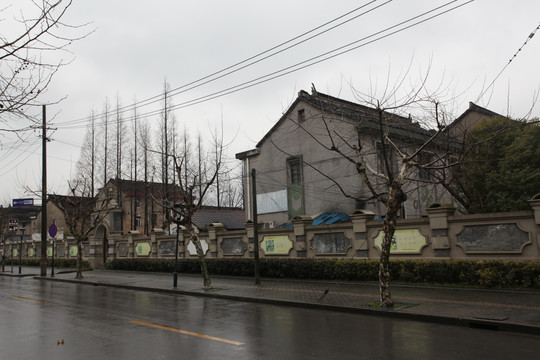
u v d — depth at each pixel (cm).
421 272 1446
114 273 2736
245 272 2036
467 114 2677
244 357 670
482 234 1362
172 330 902
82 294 1700
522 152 1775
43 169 2758
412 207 2414
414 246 1531
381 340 774
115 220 3198
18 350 755
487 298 1142
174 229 3266
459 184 1750
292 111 2645
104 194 3275
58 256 3841
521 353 672
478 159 1784
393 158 2238
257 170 2834
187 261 2384
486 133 1888
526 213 1266
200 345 757
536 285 1195
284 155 2669
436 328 878
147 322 1007
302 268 1795
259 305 1280
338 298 1267
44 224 2733
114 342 797
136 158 4466
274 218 2697
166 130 3559
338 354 678
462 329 866
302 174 2550
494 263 1278
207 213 3522
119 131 4322
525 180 1709
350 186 2314
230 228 3406
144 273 2648
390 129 2112
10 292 1820
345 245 1750
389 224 1105
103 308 1272
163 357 682
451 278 1377
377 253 1642
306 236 1902
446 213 1444
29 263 4147
